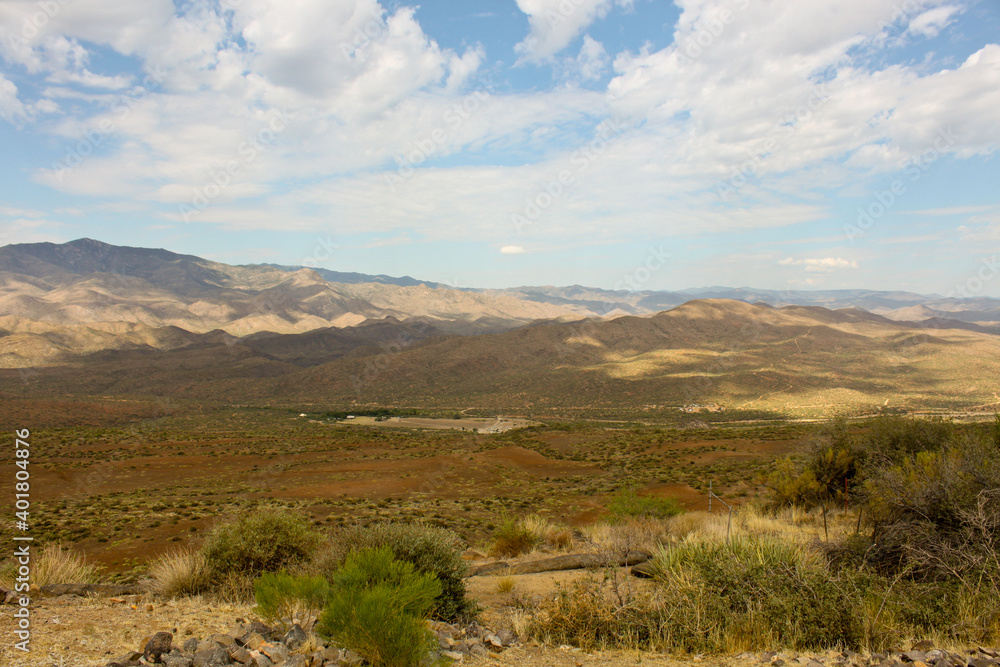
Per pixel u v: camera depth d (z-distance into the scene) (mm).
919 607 6781
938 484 8617
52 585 8789
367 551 7078
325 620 5578
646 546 12828
